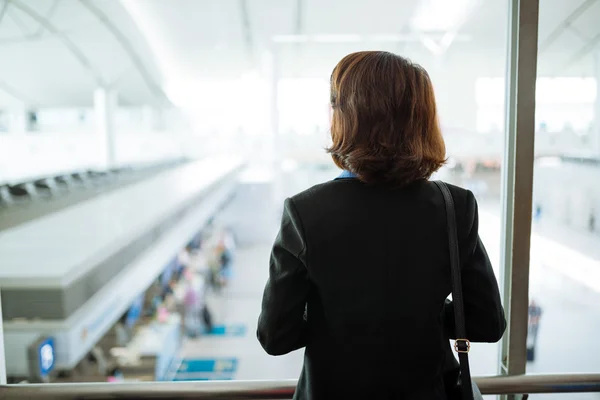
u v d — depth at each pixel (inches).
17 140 695.7
